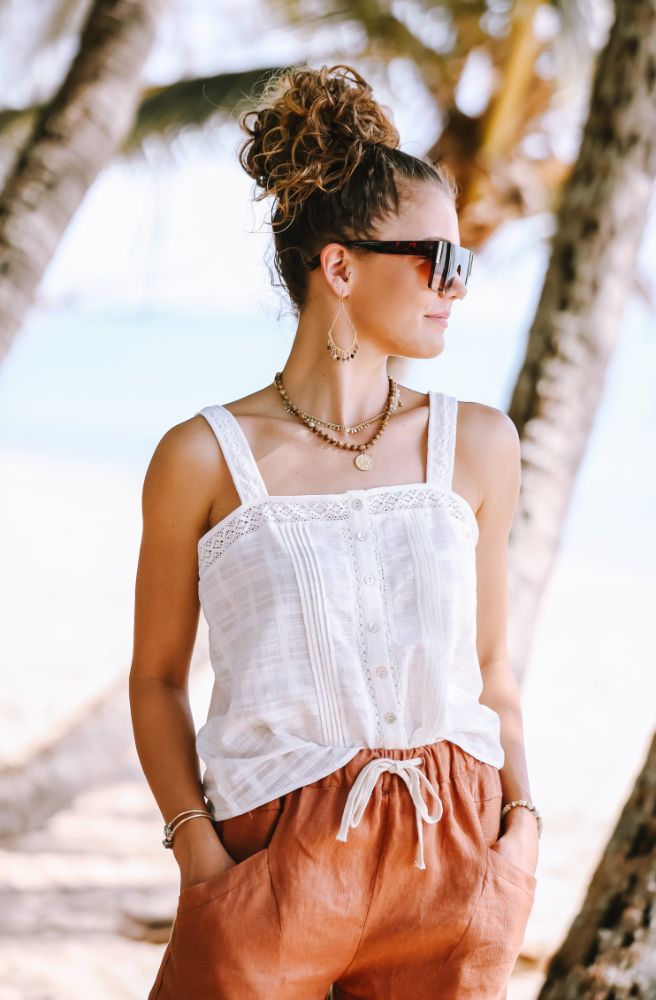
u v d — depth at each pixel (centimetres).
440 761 190
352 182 198
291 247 206
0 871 596
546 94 816
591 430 351
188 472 200
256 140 213
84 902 559
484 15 808
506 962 190
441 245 194
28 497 2628
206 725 201
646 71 351
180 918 189
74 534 2105
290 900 182
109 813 706
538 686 1225
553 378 346
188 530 203
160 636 213
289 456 201
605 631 1570
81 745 460
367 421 205
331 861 183
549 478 341
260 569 191
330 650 186
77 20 753
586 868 658
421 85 827
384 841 185
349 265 200
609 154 353
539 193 820
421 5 812
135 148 746
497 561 216
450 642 192
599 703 1141
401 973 190
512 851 196
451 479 202
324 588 188
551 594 1900
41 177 394
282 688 187
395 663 188
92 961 491
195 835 195
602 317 350
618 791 831
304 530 192
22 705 928
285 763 187
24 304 387
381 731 187
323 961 187
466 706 198
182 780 204
